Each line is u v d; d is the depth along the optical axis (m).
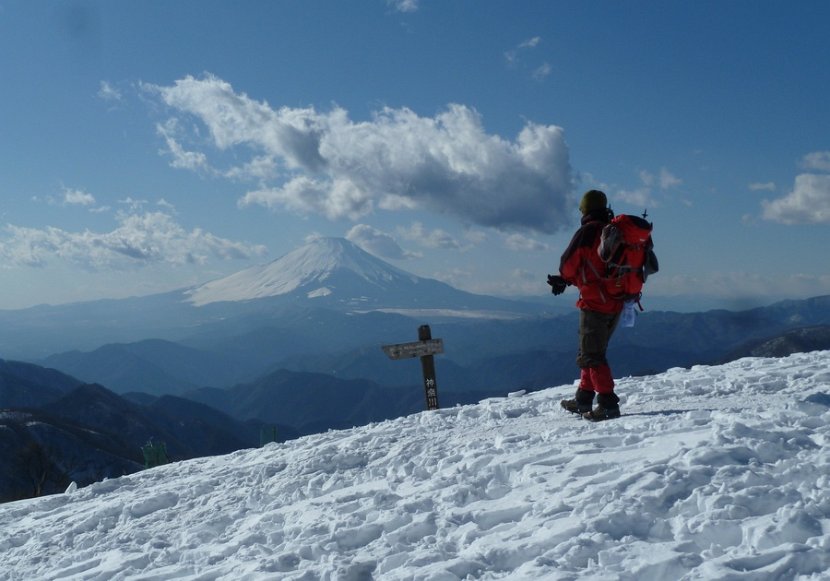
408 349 12.63
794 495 3.44
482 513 4.14
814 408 5.28
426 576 3.41
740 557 2.87
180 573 4.60
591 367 6.29
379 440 7.84
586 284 6.11
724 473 3.86
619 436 5.16
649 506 3.64
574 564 3.21
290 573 3.95
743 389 7.40
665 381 8.82
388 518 4.51
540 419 7.05
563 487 4.28
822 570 2.69
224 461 9.78
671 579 2.86
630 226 5.82
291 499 6.16
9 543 6.96
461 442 6.63
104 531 6.60
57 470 41.62
